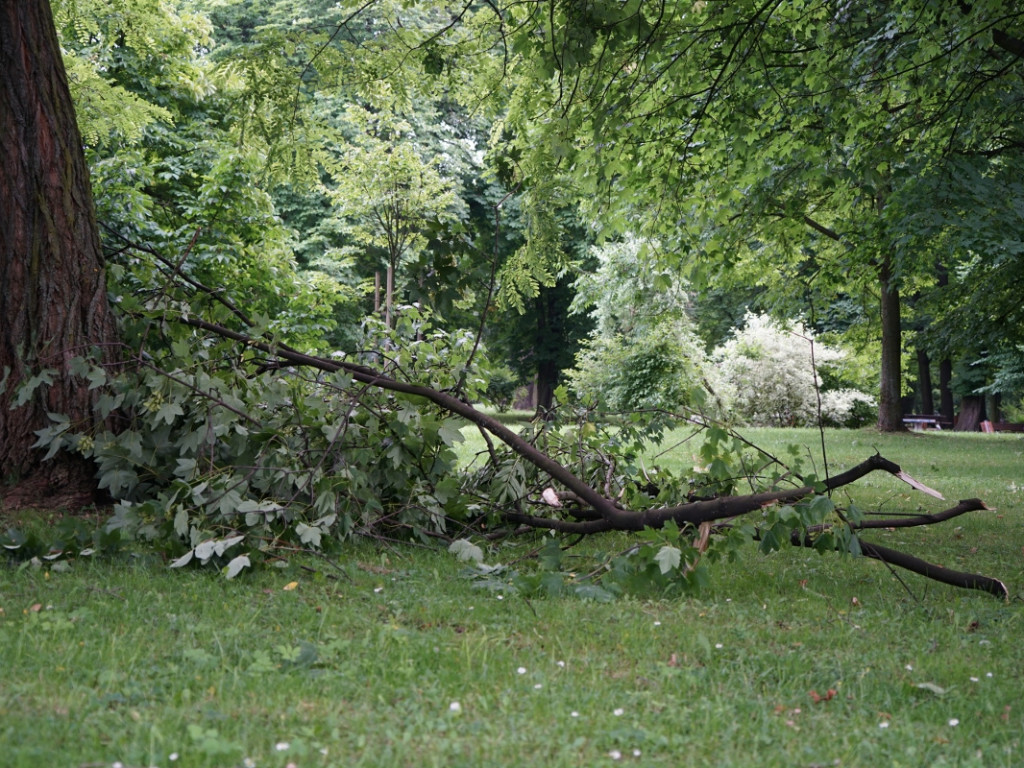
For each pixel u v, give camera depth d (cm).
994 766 310
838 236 2231
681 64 916
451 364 807
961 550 762
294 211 3103
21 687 331
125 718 313
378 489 673
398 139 2073
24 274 679
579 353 3425
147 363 654
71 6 1148
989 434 2809
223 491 566
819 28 1055
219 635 411
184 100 2167
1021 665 430
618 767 293
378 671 377
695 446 1672
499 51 1005
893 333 2525
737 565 655
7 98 675
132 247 768
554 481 739
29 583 491
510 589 541
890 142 1201
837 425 3481
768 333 3456
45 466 679
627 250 3109
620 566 546
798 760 304
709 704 347
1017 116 1227
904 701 372
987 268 2252
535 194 816
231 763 281
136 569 526
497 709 342
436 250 752
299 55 1141
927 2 982
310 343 1923
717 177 1246
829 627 487
